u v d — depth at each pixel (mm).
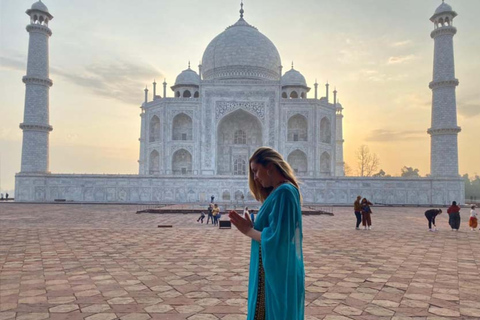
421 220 33375
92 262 13234
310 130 75438
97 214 37625
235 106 75438
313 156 74875
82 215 36219
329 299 8828
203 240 19250
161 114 75812
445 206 59031
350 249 16562
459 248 17000
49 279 10688
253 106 75625
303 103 75875
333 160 79812
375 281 10594
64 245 17281
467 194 123312
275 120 75188
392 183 63281
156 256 14477
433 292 9477
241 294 9203
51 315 7629
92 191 63281
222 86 75625
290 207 3613
